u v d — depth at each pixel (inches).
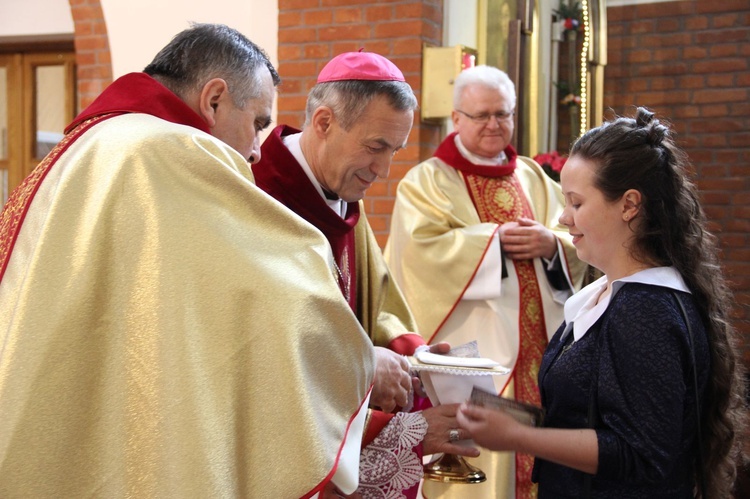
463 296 130.2
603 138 71.2
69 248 60.9
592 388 68.7
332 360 62.6
